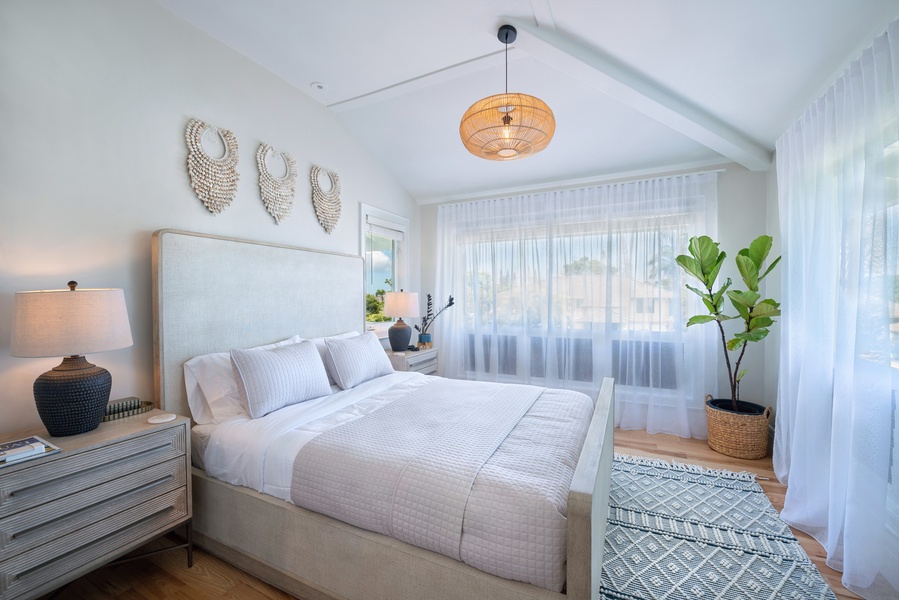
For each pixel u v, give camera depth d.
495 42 2.35
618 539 1.91
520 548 1.15
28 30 1.66
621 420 3.58
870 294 1.55
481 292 4.20
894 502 1.49
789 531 1.97
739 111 2.46
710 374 3.31
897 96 1.43
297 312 2.85
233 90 2.50
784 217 2.53
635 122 2.99
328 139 3.26
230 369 2.21
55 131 1.74
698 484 2.46
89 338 1.52
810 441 2.00
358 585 1.40
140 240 2.05
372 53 2.50
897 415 1.47
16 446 1.36
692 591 1.57
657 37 1.97
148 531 1.62
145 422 1.71
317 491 1.49
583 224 3.75
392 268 4.21
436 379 2.83
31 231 1.68
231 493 1.73
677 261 3.06
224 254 2.35
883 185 1.50
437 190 4.35
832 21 1.63
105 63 1.90
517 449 1.54
